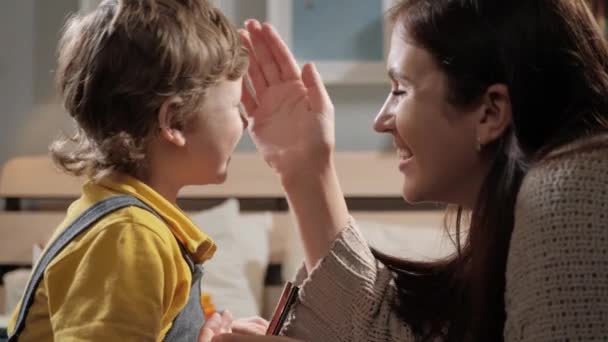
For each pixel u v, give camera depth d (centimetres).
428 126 102
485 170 103
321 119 117
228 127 117
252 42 123
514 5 96
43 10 312
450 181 105
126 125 110
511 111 97
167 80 110
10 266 305
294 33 304
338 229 116
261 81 122
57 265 102
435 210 304
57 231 108
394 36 107
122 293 98
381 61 305
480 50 97
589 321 81
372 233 269
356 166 304
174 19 112
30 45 313
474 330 95
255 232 284
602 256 82
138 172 113
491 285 94
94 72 111
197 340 109
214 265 264
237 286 261
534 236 85
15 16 312
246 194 302
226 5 305
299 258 279
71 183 307
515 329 86
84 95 112
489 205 96
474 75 98
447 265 113
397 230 272
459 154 102
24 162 310
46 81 314
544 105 94
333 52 305
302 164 115
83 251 102
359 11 304
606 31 279
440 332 106
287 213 299
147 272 100
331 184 117
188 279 109
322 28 305
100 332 96
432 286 110
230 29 119
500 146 98
